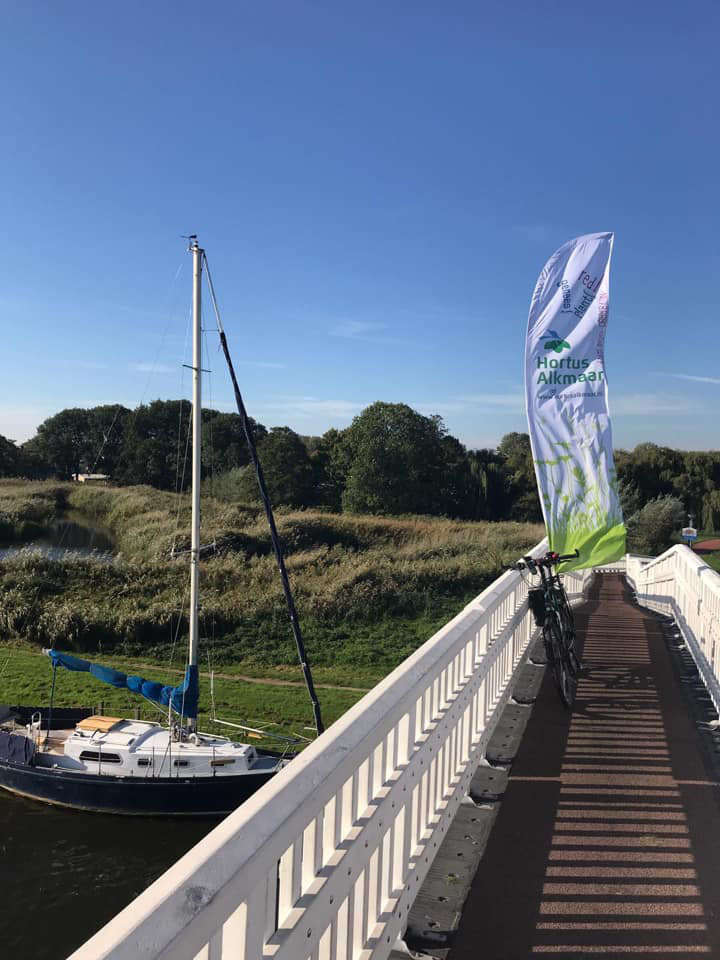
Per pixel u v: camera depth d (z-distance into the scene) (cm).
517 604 709
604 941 309
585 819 422
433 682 376
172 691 1384
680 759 518
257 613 2462
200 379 1562
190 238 1593
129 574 2841
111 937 123
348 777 236
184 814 1259
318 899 207
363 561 3109
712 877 361
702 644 757
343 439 6425
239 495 5644
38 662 2017
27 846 1160
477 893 342
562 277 771
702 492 6147
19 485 6756
